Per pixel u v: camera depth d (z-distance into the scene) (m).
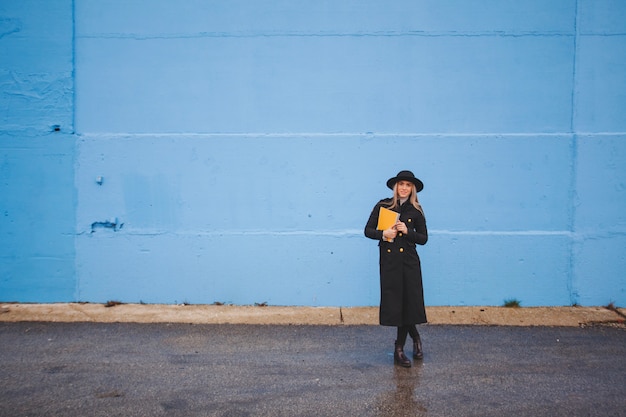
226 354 5.14
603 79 6.67
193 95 6.79
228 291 6.80
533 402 4.11
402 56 6.71
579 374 4.68
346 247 6.74
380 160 6.74
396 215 4.86
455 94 6.71
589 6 6.62
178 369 4.75
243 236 6.77
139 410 3.95
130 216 6.80
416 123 6.75
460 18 6.67
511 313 6.45
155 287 6.80
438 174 6.73
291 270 6.78
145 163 6.79
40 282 6.80
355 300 6.77
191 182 6.78
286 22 6.72
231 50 6.75
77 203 6.80
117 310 6.52
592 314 6.41
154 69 6.79
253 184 6.77
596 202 6.68
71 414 3.88
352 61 6.72
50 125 6.77
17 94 6.78
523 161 6.69
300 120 6.77
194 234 6.79
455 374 4.66
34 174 6.79
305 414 3.90
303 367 4.82
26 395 4.18
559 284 6.70
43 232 6.80
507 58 6.69
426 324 6.13
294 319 6.28
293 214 6.77
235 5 6.73
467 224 6.73
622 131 6.68
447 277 6.73
